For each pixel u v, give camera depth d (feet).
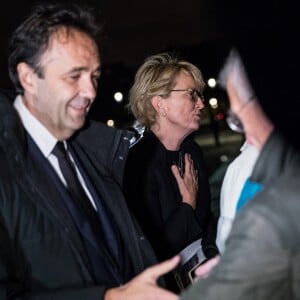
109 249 5.75
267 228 3.32
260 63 3.55
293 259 3.28
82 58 5.28
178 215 7.82
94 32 5.48
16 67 5.45
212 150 36.52
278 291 3.34
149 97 8.25
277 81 3.55
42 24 5.29
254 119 3.94
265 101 3.63
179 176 8.21
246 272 3.34
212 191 13.73
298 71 3.49
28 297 5.22
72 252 5.32
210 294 3.44
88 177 5.98
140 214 7.80
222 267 3.44
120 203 6.06
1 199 5.19
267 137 3.90
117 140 6.31
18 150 5.31
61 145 5.80
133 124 9.52
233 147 35.86
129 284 5.07
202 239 8.13
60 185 5.52
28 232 5.25
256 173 3.80
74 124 5.46
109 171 6.30
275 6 3.45
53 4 5.53
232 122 4.33
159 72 8.22
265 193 3.45
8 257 5.17
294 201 3.33
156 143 8.26
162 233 7.73
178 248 7.70
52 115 5.43
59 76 5.26
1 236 5.12
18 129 5.36
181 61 8.34
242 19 3.54
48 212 5.29
